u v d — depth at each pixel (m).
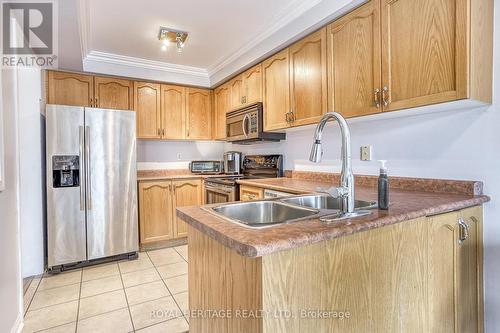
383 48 1.69
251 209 1.50
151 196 3.42
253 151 3.71
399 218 1.09
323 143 2.59
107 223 2.94
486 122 1.53
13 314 1.71
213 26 2.56
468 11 1.32
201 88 3.98
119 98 3.41
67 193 2.75
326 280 0.92
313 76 2.23
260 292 0.81
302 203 1.66
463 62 1.34
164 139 3.78
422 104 1.51
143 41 2.87
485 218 1.54
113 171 2.97
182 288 2.36
